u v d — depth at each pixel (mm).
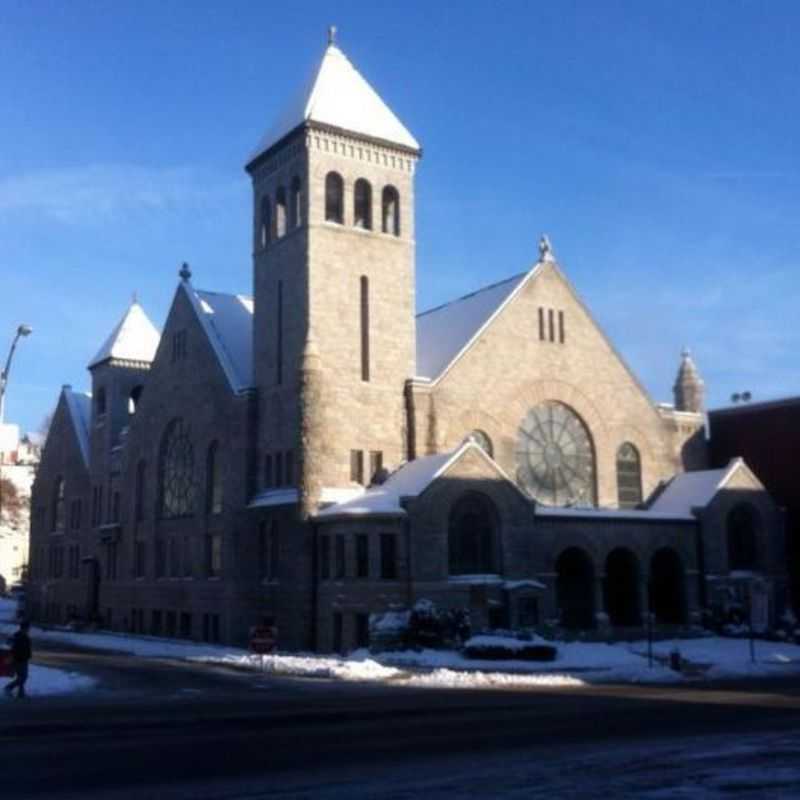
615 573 54844
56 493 86125
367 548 46156
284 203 54969
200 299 63000
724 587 55062
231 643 52719
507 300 56969
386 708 24438
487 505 48781
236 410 54906
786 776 14727
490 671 37031
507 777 14742
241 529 53219
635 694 28391
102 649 51094
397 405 52625
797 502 59531
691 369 66562
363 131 53594
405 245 54594
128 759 16547
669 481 61312
